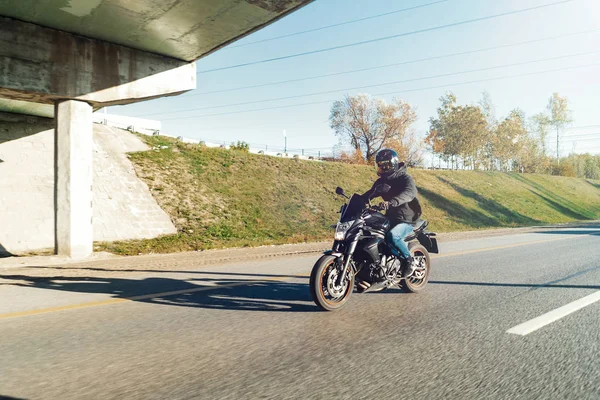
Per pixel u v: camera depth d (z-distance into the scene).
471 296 5.48
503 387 2.68
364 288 5.03
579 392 2.61
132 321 4.38
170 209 17.55
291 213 20.53
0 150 15.98
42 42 10.97
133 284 6.67
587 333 3.83
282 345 3.55
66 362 3.19
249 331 3.98
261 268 8.47
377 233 5.12
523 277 6.92
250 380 2.81
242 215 18.86
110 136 21.28
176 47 12.32
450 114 66.31
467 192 34.12
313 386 2.70
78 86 11.49
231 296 5.62
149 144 22.38
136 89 12.42
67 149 11.41
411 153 53.22
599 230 19.48
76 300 5.46
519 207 34.31
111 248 13.22
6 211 14.79
